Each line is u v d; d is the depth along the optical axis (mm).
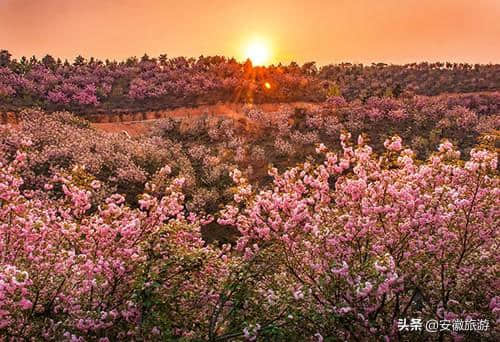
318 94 83438
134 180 36906
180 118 62688
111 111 74375
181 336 8938
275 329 8102
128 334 8812
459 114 59344
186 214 33562
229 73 92438
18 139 39156
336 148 50250
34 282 8578
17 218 9602
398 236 10023
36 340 8438
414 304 10977
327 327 8750
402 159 10734
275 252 9812
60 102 73875
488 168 9820
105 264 9180
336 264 8719
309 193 11391
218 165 43188
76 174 11086
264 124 57781
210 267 9758
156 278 8617
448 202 9820
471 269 9664
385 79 98438
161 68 96750
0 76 74875
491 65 100375
